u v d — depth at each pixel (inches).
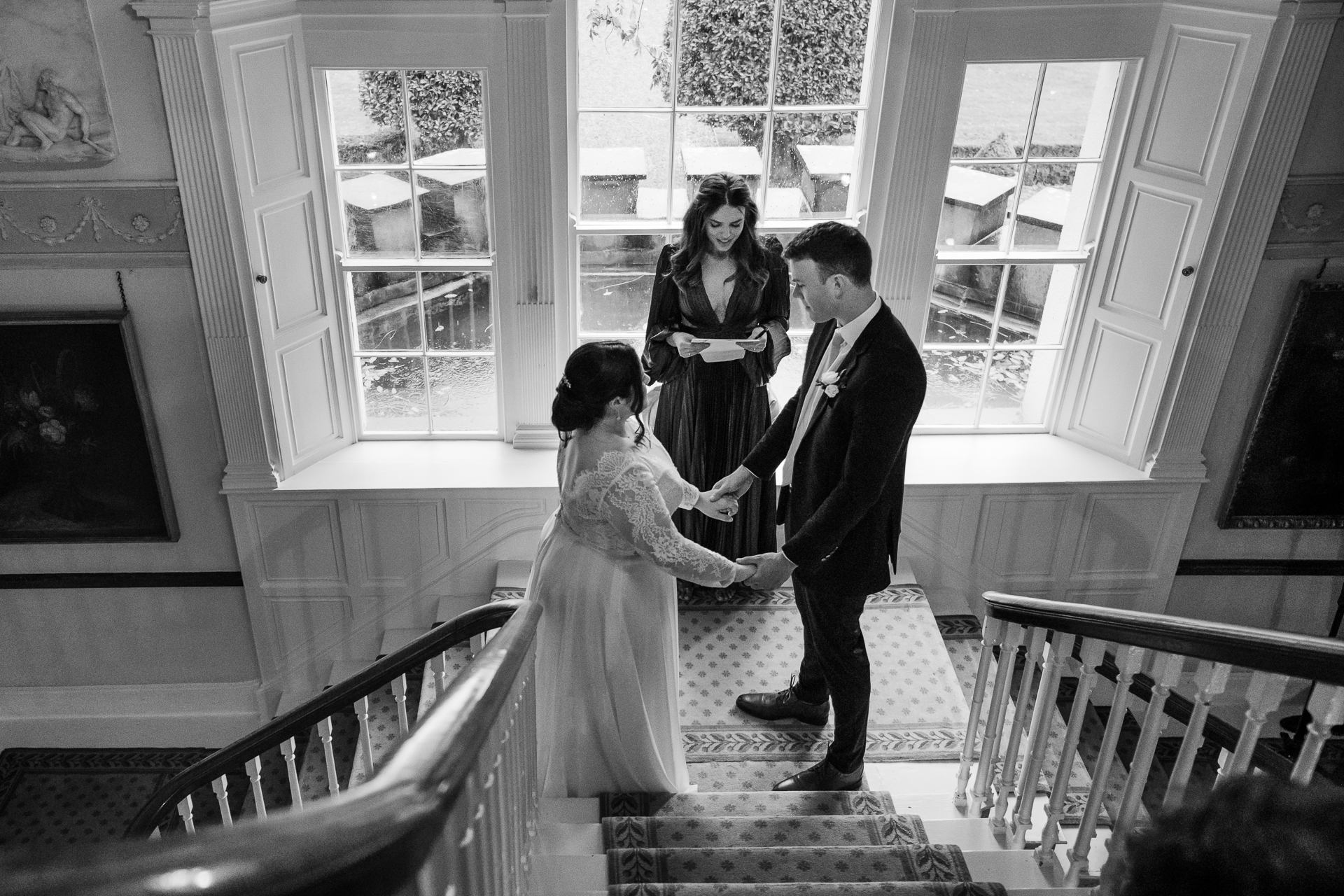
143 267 172.9
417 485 191.6
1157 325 185.3
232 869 23.7
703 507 132.9
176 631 208.1
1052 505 198.8
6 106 158.9
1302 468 193.8
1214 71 165.9
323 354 193.0
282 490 189.8
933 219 183.5
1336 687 70.9
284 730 112.3
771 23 170.9
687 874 110.5
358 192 183.6
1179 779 85.8
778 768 151.6
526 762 91.9
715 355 160.6
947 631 197.9
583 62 172.6
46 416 182.5
